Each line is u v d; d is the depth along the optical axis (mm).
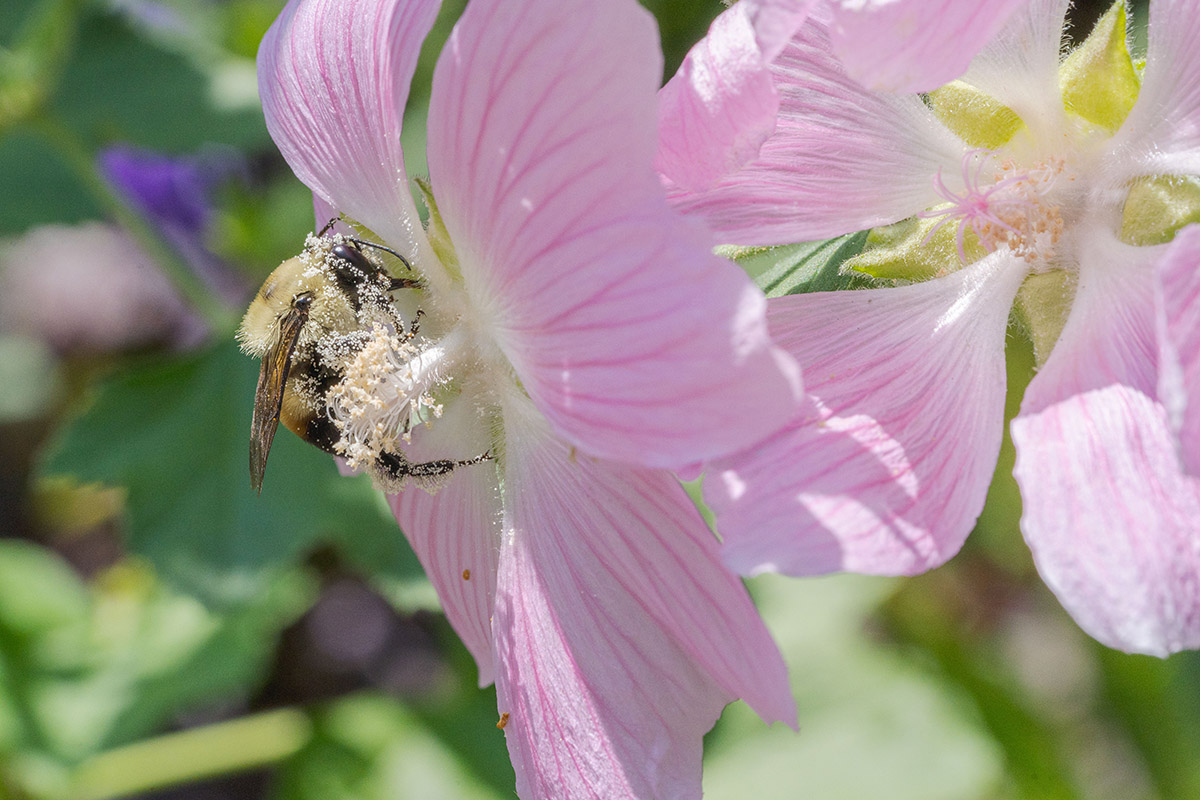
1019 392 207
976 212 167
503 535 172
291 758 258
